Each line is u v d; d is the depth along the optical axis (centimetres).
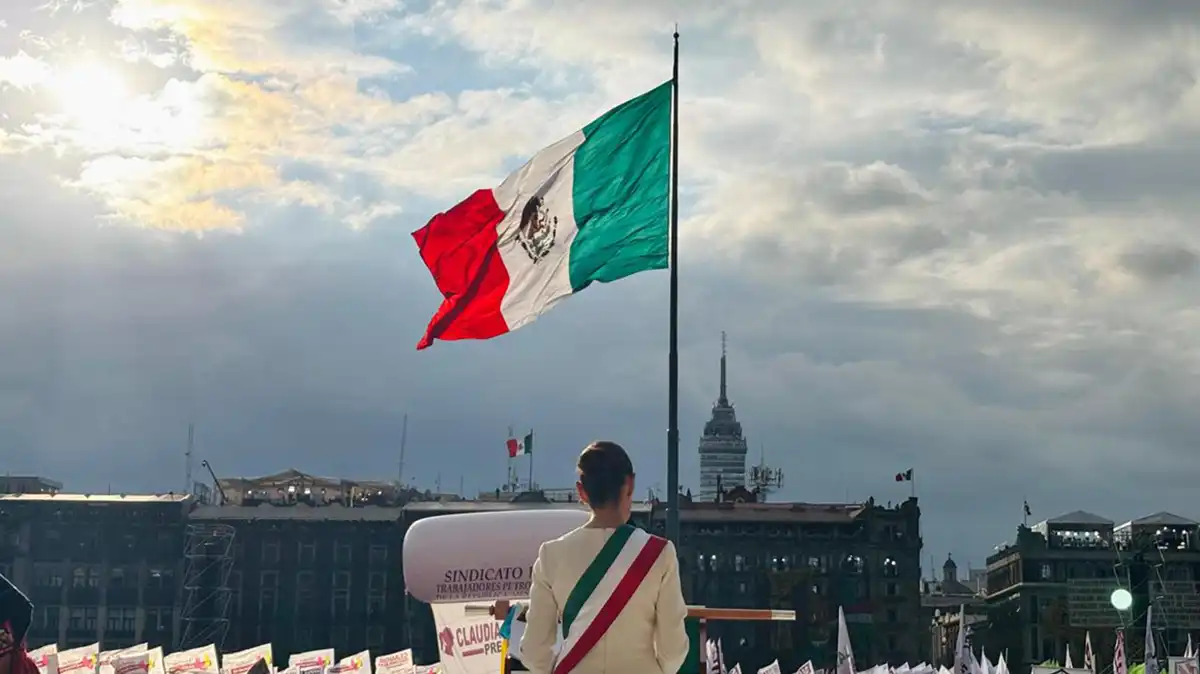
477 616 1814
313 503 14925
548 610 879
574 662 862
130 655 3222
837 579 14375
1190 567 15025
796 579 14312
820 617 14288
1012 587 15712
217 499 15312
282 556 14238
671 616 871
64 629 14100
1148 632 3756
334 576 14200
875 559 14425
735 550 14425
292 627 14112
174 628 14050
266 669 3183
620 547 870
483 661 1811
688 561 14425
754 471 18462
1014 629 15325
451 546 1524
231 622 14100
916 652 14325
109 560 14200
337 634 14112
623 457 897
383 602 14162
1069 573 15375
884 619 14350
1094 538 15425
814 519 14525
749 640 14338
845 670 2970
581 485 895
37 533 14250
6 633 1048
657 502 14838
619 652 862
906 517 14512
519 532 1523
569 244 2147
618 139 2141
